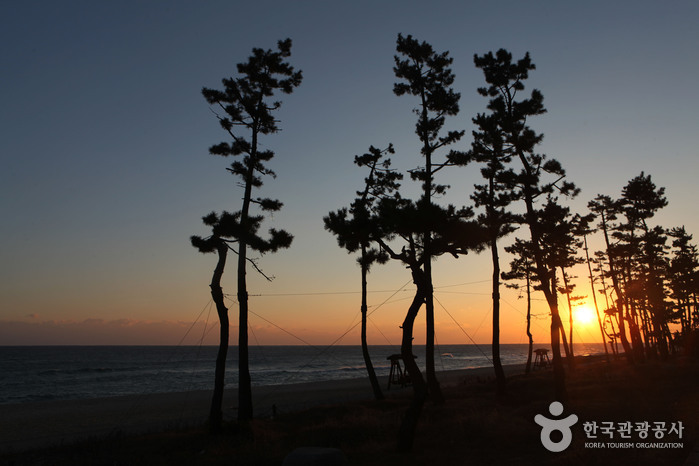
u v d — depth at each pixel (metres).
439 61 25.59
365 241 15.22
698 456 9.95
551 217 26.84
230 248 20.22
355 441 14.63
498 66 25.17
